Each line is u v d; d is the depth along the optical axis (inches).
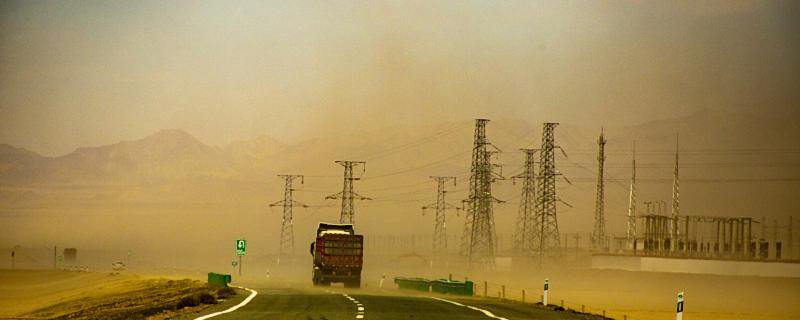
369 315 1871.3
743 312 5073.8
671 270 7007.9
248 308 2069.4
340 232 4837.6
